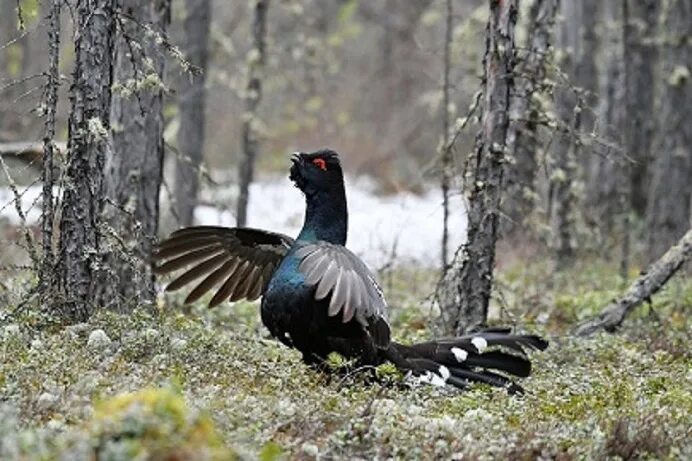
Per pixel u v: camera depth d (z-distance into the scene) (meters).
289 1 29.44
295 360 13.33
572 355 15.52
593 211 27.50
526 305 19.84
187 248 13.44
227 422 9.69
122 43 16.50
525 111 18.45
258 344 14.25
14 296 14.41
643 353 15.61
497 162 15.50
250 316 17.42
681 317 19.09
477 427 10.55
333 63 36.66
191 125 26.22
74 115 13.36
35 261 13.33
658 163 27.03
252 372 12.16
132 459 7.66
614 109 31.30
